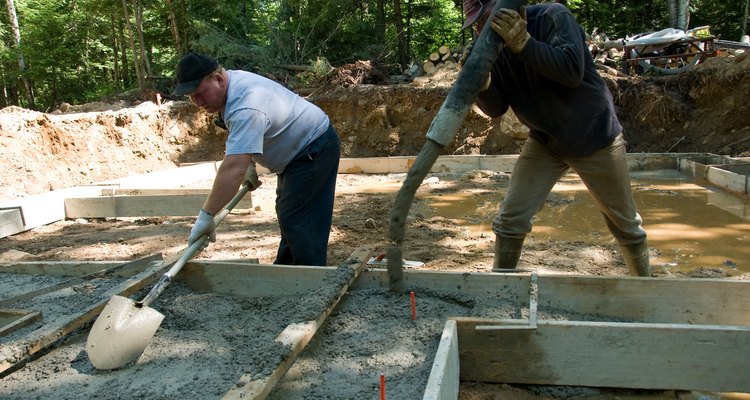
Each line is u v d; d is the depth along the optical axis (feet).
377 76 42.04
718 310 9.23
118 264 12.66
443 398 6.66
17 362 8.40
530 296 9.18
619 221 10.97
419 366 7.93
